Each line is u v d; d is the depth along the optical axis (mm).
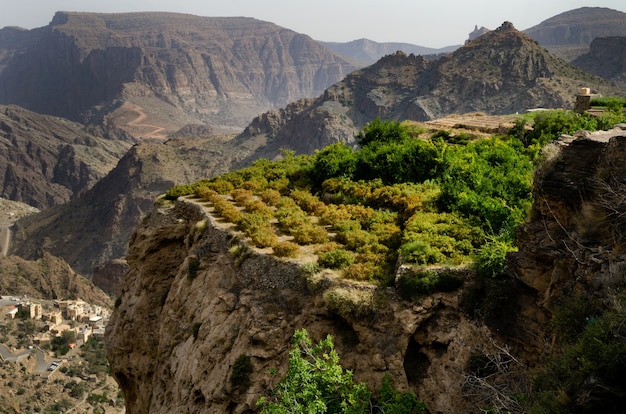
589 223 11008
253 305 17609
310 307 16500
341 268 17375
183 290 22062
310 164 32594
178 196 30109
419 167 26453
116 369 26250
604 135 12328
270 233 20891
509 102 170875
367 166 27953
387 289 15688
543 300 12250
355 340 15328
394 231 19469
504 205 19016
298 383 12453
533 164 24016
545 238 12281
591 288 10266
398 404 12297
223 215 24297
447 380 13828
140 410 24750
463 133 35625
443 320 14766
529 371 12156
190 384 18031
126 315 26234
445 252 16438
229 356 16781
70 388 93312
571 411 8555
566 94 153000
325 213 23250
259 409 15164
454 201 20969
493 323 13648
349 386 13047
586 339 9148
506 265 13781
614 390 8164
